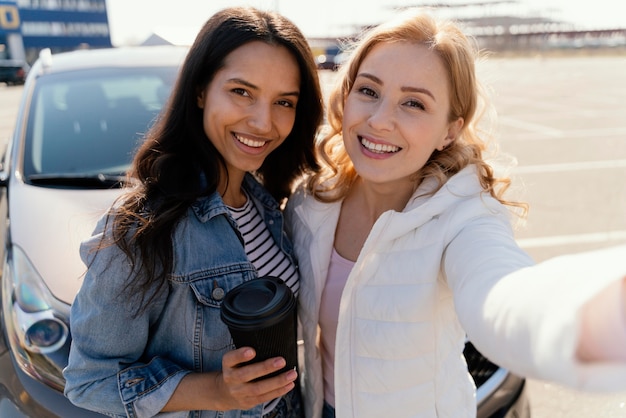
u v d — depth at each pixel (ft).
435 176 3.83
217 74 3.86
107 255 3.41
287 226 5.06
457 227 3.52
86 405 3.59
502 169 4.25
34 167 7.60
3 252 6.89
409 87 3.67
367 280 3.81
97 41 150.30
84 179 7.26
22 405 4.77
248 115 3.91
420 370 3.77
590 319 1.60
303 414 4.74
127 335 3.51
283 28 3.94
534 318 1.88
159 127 3.98
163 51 10.20
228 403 3.33
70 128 8.15
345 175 4.61
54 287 5.32
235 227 3.95
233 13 3.89
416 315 3.65
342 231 4.52
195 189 3.72
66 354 4.87
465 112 3.97
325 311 4.44
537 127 30.17
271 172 5.15
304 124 4.54
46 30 140.46
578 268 1.84
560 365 1.64
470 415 4.25
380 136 3.80
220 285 3.76
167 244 3.50
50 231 6.13
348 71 4.21
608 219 15.05
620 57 106.83
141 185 3.71
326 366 4.54
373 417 3.90
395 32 3.75
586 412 7.48
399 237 3.71
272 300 3.07
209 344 3.74
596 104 39.42
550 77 64.64
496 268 2.72
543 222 14.90
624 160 21.57
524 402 5.71
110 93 8.77
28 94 9.00
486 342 2.27
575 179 19.01
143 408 3.47
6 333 5.29
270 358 3.14
